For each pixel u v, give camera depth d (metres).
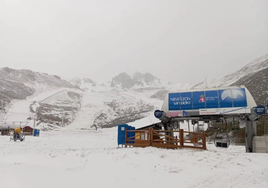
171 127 24.27
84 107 180.12
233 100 21.20
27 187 7.75
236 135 35.00
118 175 9.44
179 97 22.78
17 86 191.75
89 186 7.95
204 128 25.84
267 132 29.86
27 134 66.12
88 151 16.59
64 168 10.73
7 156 15.17
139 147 17.27
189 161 11.88
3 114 114.44
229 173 9.87
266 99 61.09
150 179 8.85
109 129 96.00
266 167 11.21
